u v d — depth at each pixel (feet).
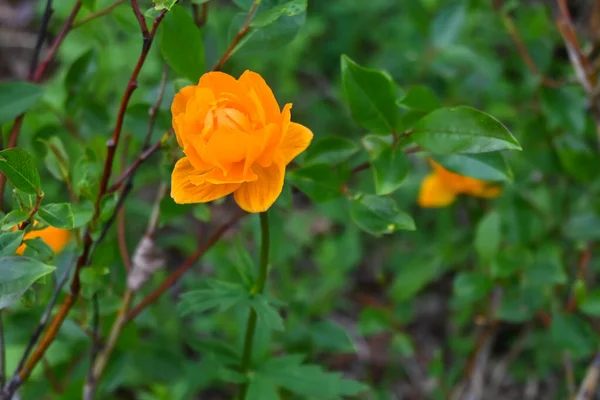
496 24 2.55
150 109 1.99
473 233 2.50
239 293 1.91
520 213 2.37
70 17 2.04
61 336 2.09
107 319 2.08
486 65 2.57
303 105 3.25
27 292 1.79
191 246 2.51
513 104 2.60
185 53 1.91
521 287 2.29
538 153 2.38
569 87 2.37
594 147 2.49
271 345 2.26
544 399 2.56
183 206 1.98
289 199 1.98
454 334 2.55
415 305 2.86
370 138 1.91
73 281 1.90
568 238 2.45
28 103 2.00
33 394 2.14
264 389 2.01
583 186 2.45
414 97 1.93
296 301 2.35
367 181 2.64
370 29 3.45
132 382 2.30
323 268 2.59
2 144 1.99
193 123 1.75
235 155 1.75
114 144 1.86
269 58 3.17
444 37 2.57
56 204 1.76
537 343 2.52
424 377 2.60
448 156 1.93
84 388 2.04
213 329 2.49
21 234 1.74
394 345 2.41
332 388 2.01
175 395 2.25
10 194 2.21
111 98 2.63
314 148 1.97
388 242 2.92
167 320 2.42
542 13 2.50
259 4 1.89
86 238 1.89
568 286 2.45
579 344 2.23
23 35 3.70
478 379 2.43
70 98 2.17
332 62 3.47
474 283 2.26
